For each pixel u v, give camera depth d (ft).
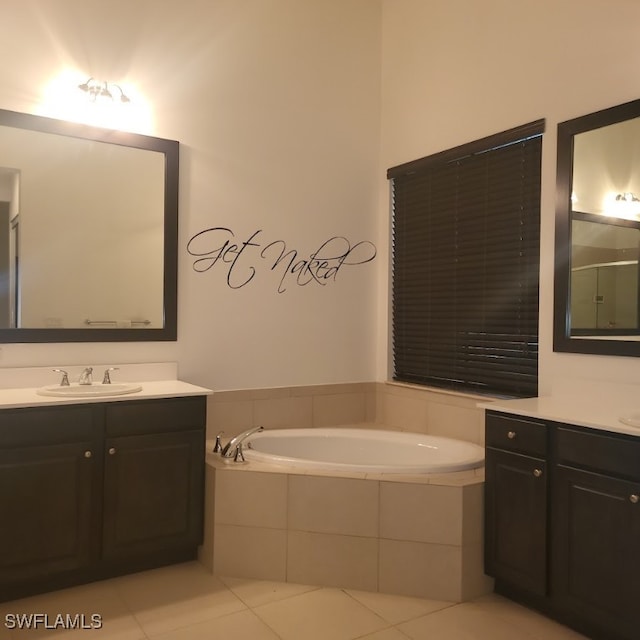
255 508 8.18
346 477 7.91
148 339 9.80
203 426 8.57
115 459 7.88
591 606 6.45
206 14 10.40
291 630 6.82
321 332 11.61
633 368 7.70
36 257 9.00
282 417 11.12
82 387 8.61
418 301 11.48
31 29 8.95
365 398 12.07
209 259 10.43
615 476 6.24
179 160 10.14
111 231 9.54
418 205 11.48
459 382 10.63
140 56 9.80
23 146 8.91
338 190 11.80
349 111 11.92
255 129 10.88
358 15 12.05
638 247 7.63
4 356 8.71
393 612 7.27
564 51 8.70
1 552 7.14
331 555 7.95
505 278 9.75
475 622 7.04
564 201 8.58
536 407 7.52
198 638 6.63
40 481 7.36
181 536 8.38
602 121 8.11
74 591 7.72
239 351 10.73
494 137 9.74
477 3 10.14
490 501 7.63
